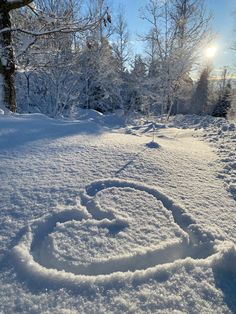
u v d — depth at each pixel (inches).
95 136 171.8
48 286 65.0
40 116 213.6
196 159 155.2
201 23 764.6
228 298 65.3
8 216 87.8
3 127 158.7
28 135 154.3
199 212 98.3
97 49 609.3
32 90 488.7
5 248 75.3
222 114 1424.7
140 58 914.1
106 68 731.4
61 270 70.3
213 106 1461.6
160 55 781.9
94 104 828.6
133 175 119.7
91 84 725.3
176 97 858.8
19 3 256.4
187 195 109.5
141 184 111.3
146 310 60.4
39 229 83.8
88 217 90.4
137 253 75.8
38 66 351.3
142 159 136.7
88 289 64.5
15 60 282.4
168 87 773.9
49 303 60.9
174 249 79.4
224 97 1427.2
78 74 505.0
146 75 874.8
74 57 451.5
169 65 759.7
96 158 132.9
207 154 173.2
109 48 754.8
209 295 65.3
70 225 85.8
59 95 478.9
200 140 244.1
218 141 230.8
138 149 151.3
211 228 88.6
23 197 97.3
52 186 105.1
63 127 180.9
